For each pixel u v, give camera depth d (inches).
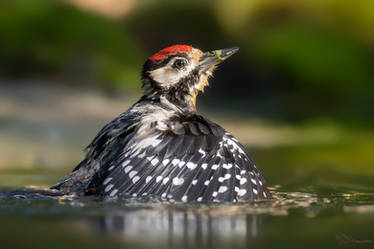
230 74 945.5
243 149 303.1
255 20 992.2
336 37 919.0
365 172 436.1
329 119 794.8
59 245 213.5
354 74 874.1
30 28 964.6
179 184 274.7
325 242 223.6
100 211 260.5
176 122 297.0
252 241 221.9
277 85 911.0
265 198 296.2
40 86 887.1
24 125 648.4
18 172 418.6
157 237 224.5
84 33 977.5
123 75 944.3
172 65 340.2
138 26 1061.1
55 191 289.4
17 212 259.4
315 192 343.0
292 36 928.9
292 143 614.2
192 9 1041.5
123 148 283.0
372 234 235.1
